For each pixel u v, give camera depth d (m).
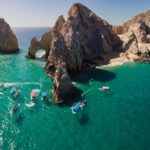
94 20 102.25
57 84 50.91
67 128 40.06
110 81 64.94
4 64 91.75
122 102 50.22
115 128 39.50
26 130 39.88
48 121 42.69
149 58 88.81
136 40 99.69
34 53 102.75
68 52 71.69
